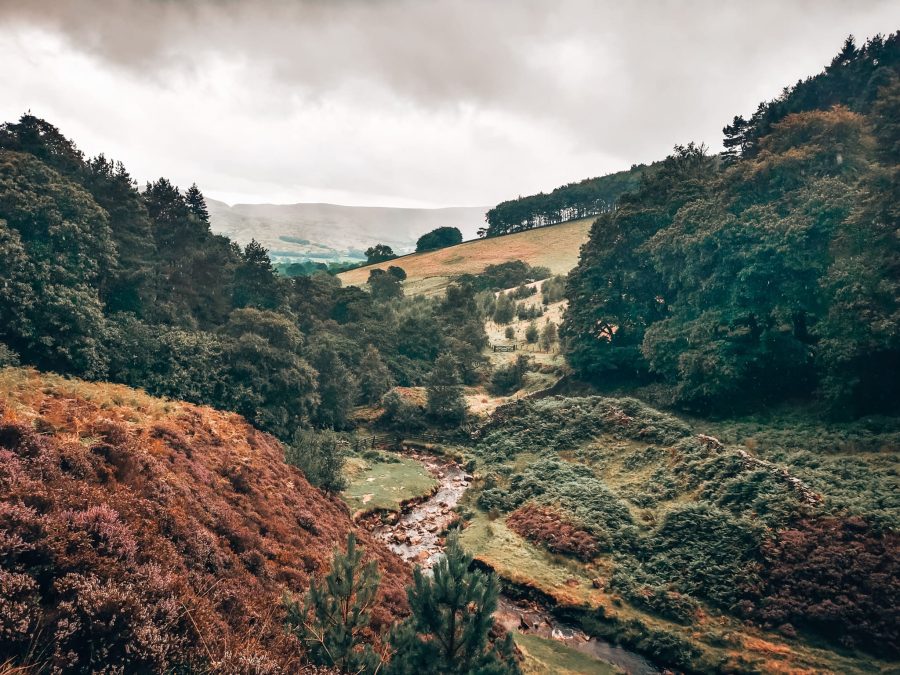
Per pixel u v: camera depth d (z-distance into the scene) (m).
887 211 30.25
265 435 29.11
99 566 7.25
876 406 31.34
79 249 33.41
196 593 8.72
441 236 193.12
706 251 41.28
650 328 47.12
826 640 17.28
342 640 8.27
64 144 44.69
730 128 82.31
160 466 13.58
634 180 158.00
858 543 18.95
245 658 6.82
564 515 27.03
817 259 35.16
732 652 17.55
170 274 49.91
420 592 8.41
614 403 39.34
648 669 17.58
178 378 33.88
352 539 9.16
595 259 57.91
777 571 19.61
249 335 39.94
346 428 48.53
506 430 42.97
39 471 9.27
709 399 40.50
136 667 6.07
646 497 27.48
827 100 79.06
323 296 75.12
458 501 33.31
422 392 55.00
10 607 5.64
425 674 7.73
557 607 20.84
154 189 56.00
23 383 16.98
